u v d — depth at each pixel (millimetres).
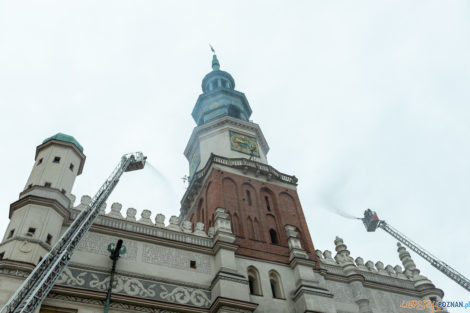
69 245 22719
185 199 45219
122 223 29953
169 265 28750
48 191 27844
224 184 40031
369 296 34844
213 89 59688
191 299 27344
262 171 43031
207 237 32312
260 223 37469
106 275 26047
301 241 37469
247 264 31688
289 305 30172
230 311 26250
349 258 37438
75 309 23547
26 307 18875
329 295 30734
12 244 23953
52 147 31781
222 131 49781
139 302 25219
